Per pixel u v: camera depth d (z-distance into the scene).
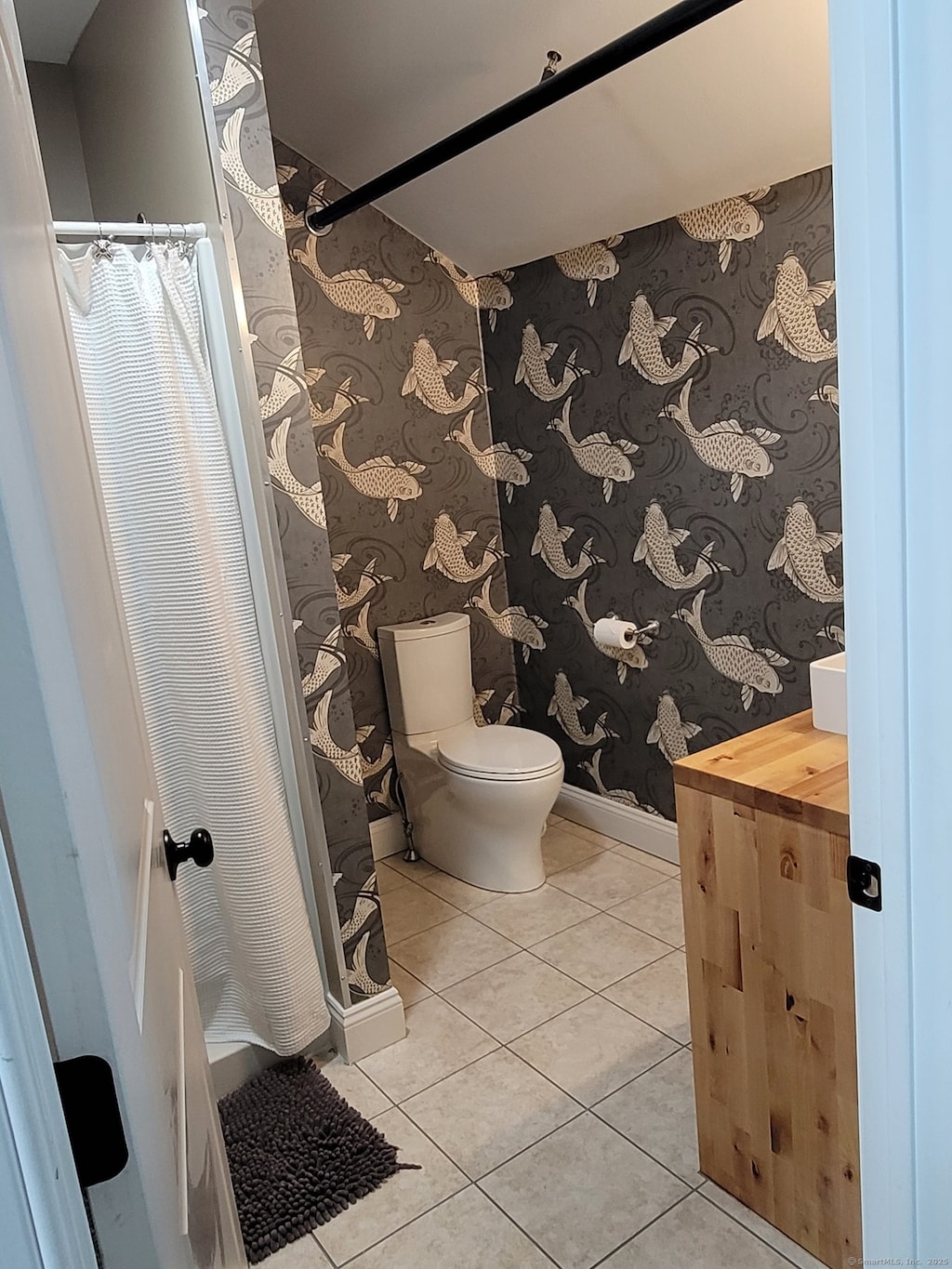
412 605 3.25
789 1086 1.54
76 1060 0.48
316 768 2.06
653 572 2.85
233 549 1.93
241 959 2.06
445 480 3.27
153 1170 0.58
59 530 0.58
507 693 3.53
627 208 2.53
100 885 0.52
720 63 1.95
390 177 2.23
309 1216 1.73
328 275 2.92
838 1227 1.51
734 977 1.59
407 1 2.02
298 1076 2.11
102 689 0.70
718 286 2.44
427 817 3.12
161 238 1.83
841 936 1.40
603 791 3.25
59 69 2.57
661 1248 1.61
